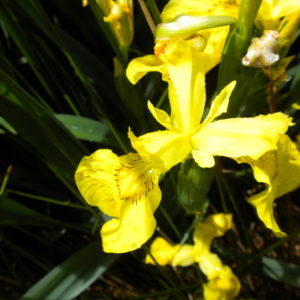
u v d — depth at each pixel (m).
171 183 0.22
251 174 0.26
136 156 0.15
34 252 0.28
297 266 0.21
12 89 0.16
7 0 0.23
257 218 0.28
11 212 0.21
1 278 0.27
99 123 0.23
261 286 0.25
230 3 0.19
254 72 0.17
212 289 0.20
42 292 0.19
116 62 0.20
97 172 0.14
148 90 0.26
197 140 0.15
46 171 0.26
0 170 0.27
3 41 0.28
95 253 0.21
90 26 0.27
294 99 0.25
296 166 0.15
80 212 0.27
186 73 0.16
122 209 0.15
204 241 0.21
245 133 0.14
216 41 0.18
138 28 0.26
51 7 0.28
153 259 0.20
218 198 0.28
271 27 0.18
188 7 0.19
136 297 0.22
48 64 0.26
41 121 0.17
